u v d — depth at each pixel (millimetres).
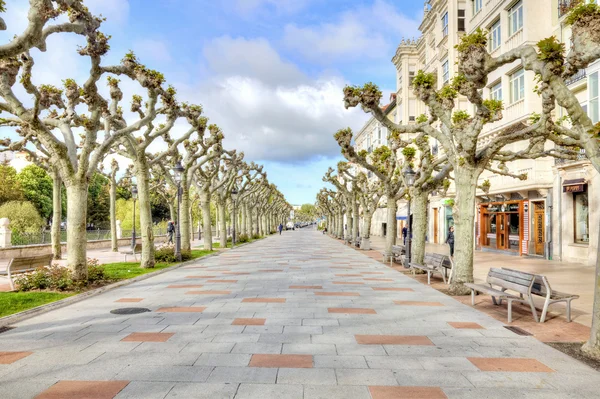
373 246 32656
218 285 11844
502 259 20656
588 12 6477
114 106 13523
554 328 7098
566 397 4293
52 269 10766
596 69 16469
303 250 27594
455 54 27406
